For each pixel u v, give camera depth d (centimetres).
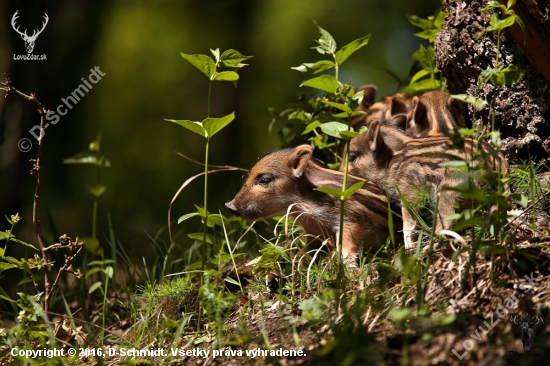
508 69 728
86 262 1173
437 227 904
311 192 1075
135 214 2378
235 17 3036
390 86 2997
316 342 707
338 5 3042
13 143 1772
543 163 938
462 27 1005
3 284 1380
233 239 1180
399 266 736
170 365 750
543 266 708
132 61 3067
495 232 701
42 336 823
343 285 761
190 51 3016
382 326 680
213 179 2566
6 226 1742
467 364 595
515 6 867
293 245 1000
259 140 3020
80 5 2317
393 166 1034
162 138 3083
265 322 788
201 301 779
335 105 785
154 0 3127
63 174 2370
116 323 980
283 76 3016
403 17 2983
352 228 1028
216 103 2941
